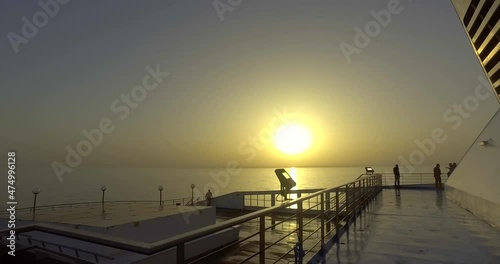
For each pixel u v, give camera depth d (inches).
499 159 296.7
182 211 732.0
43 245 377.7
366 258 185.5
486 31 262.4
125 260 464.1
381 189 733.3
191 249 577.9
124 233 575.2
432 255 191.9
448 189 522.3
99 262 445.7
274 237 606.9
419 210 389.1
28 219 634.2
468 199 379.9
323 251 199.6
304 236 600.7
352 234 251.0
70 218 635.5
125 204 919.0
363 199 448.8
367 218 330.6
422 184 797.9
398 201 493.0
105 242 74.1
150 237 623.5
